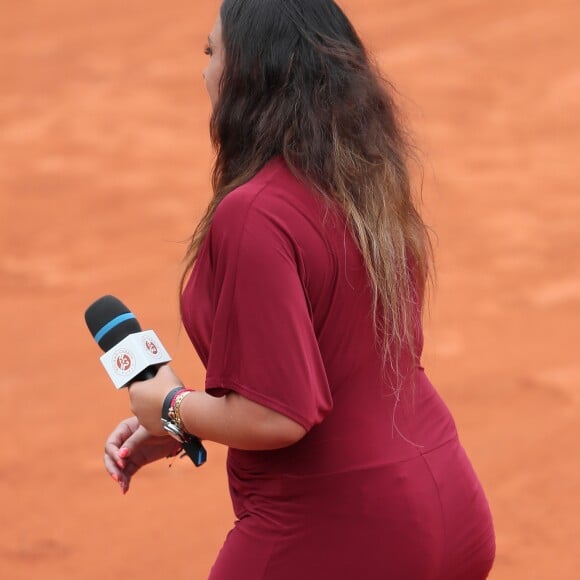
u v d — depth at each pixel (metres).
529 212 42.34
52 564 20.53
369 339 9.27
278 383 8.59
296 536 9.28
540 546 20.31
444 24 66.69
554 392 26.36
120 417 26.39
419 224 9.88
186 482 23.03
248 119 9.37
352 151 9.24
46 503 22.62
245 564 9.48
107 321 10.09
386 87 9.80
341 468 9.18
